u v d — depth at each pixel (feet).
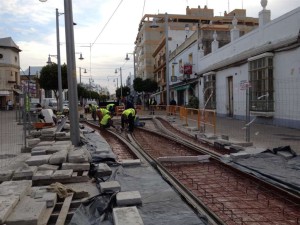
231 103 90.53
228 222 18.39
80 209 18.39
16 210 17.01
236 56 81.05
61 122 64.03
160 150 43.50
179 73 152.76
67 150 32.71
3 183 21.09
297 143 43.21
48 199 18.81
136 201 18.99
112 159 32.17
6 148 44.47
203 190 24.80
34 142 42.52
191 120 82.07
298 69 57.67
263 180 25.73
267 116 65.87
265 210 20.29
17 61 226.99
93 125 82.12
